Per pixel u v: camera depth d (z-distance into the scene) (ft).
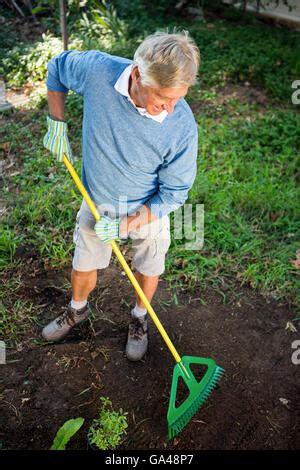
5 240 11.80
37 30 22.00
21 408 8.93
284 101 19.08
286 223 13.53
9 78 18.61
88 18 22.50
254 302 11.39
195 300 11.30
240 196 13.96
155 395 9.34
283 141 16.44
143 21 23.17
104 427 8.20
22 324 10.35
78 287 9.32
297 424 9.12
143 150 7.27
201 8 25.11
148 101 6.62
